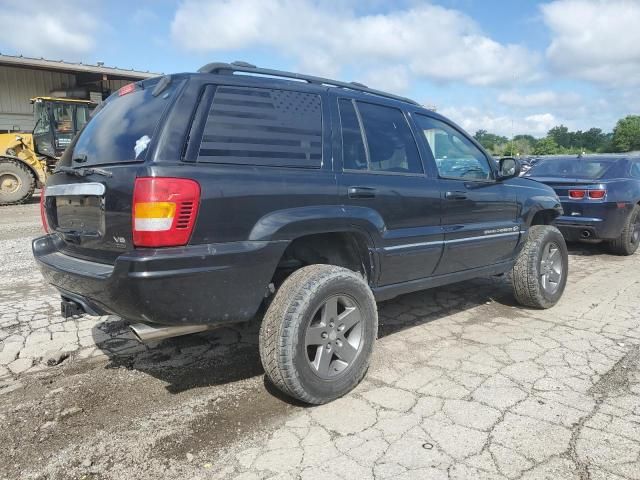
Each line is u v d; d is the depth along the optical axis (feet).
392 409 10.00
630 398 10.39
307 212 9.95
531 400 10.32
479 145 15.20
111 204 8.84
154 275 8.18
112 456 8.59
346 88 12.07
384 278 11.91
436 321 15.47
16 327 14.83
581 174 27.09
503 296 18.22
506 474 7.94
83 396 10.73
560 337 13.98
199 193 8.59
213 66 9.87
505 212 15.23
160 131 8.82
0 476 8.11
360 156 11.46
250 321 11.16
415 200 12.21
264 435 9.15
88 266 9.48
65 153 12.34
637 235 26.78
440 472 7.99
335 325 10.33
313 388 9.86
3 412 10.09
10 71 70.28
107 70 71.82
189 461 8.40
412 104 13.62
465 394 10.61
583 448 8.63
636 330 14.55
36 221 37.58
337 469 8.10
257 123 9.84
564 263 17.21
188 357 12.74
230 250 8.89
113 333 14.37
